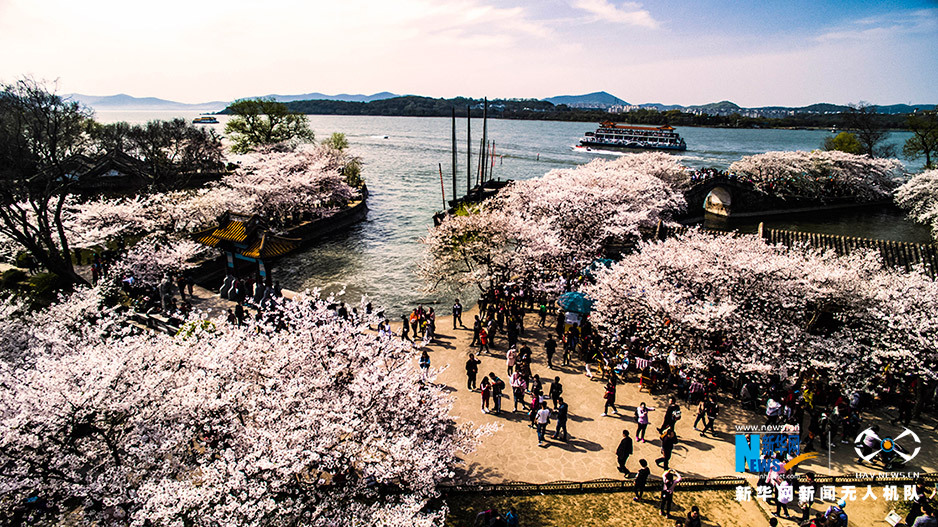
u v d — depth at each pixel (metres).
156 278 34.72
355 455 14.98
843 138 105.44
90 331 21.11
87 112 44.88
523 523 16.31
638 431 20.80
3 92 32.56
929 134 92.00
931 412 22.52
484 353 28.72
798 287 24.16
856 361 21.67
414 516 13.95
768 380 22.69
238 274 35.66
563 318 29.91
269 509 12.70
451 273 37.72
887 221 74.81
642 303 25.34
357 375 17.30
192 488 12.62
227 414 15.77
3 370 17.47
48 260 32.56
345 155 84.62
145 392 15.45
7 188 32.78
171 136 83.31
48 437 14.30
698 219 72.88
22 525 13.93
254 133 102.38
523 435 21.30
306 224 58.59
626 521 16.41
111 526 13.71
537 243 36.16
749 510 16.84
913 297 23.38
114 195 57.62
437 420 17.72
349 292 43.22
